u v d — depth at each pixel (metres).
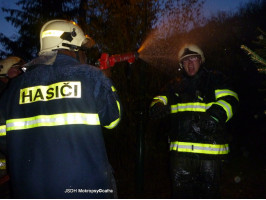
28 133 1.69
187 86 3.03
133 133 5.47
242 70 9.52
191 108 2.91
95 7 5.55
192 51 3.04
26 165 1.63
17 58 3.14
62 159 1.62
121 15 5.24
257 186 4.57
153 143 5.74
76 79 1.72
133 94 5.29
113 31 5.35
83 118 1.68
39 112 1.68
